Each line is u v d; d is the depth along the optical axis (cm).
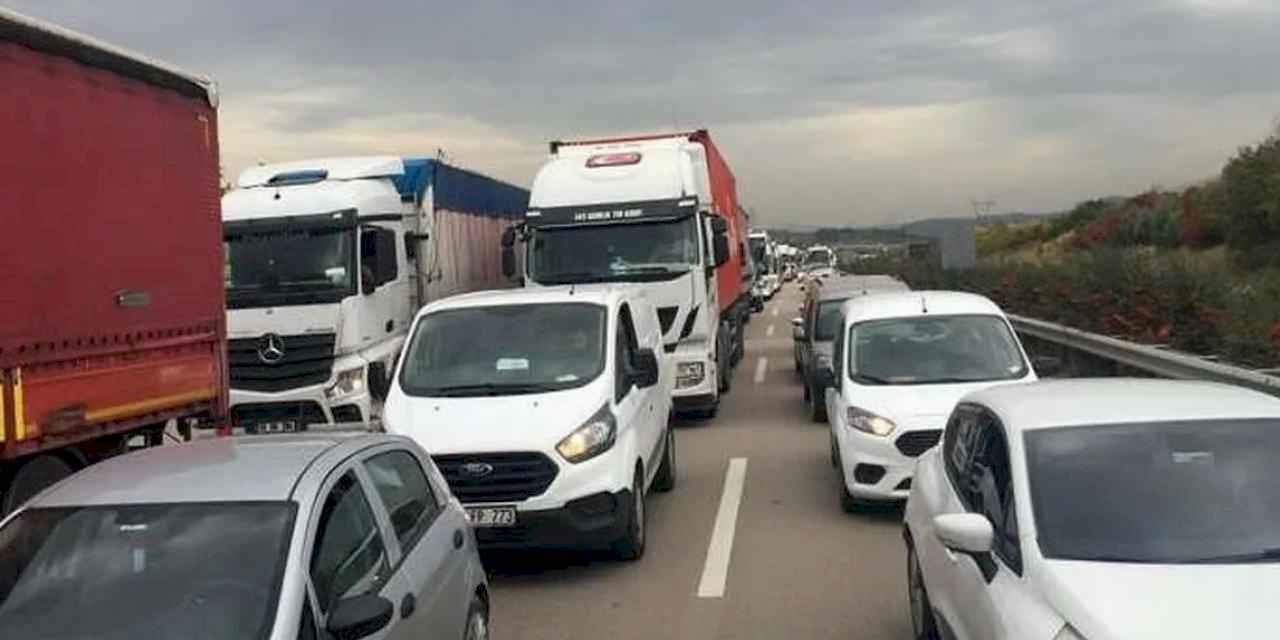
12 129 767
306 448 555
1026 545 503
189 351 993
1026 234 6531
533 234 1741
